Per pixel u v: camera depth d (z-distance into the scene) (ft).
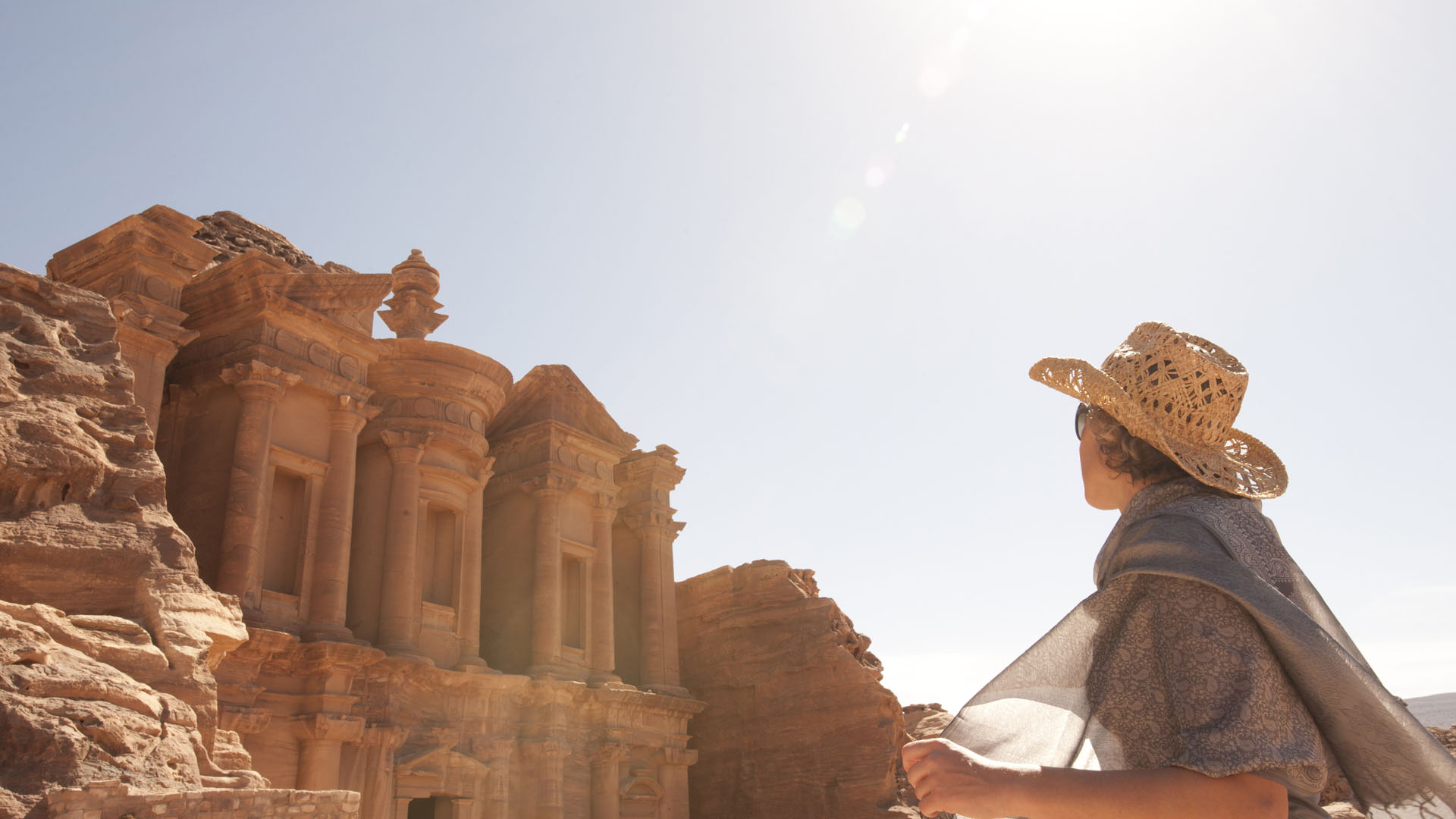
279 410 83.92
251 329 83.76
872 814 115.44
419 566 96.12
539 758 101.14
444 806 92.89
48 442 47.03
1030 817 5.69
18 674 36.27
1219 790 5.42
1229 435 7.29
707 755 133.08
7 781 32.50
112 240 74.84
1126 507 7.06
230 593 75.77
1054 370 7.56
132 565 47.11
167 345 74.02
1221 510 6.44
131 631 44.01
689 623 142.20
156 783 35.63
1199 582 5.90
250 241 104.12
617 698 110.73
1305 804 5.62
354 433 89.04
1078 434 7.80
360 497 97.30
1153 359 7.03
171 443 83.20
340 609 83.66
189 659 44.52
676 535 135.13
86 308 55.01
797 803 122.31
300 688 80.33
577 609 115.96
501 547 116.26
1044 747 6.34
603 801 106.73
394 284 108.58
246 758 51.42
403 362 100.48
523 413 120.88
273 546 82.84
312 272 86.22
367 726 84.38
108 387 52.11
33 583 44.34
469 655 98.48
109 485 49.01
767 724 128.77
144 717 38.27
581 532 118.62
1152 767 5.98
